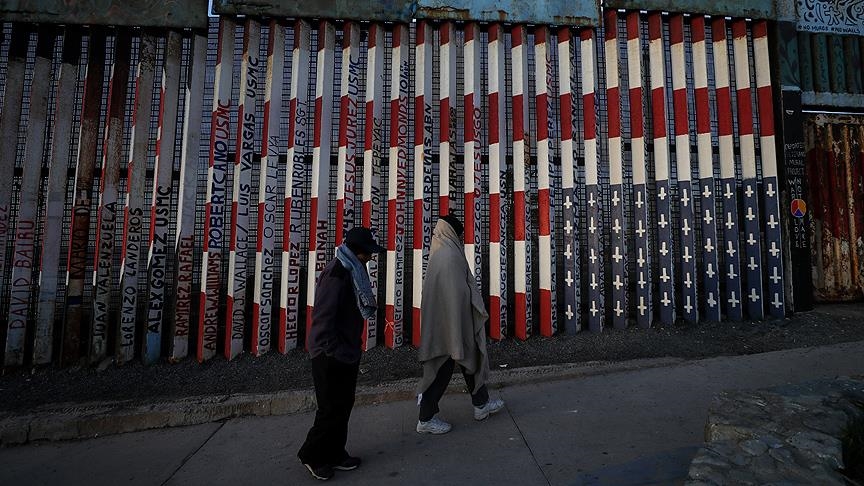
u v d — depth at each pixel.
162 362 4.56
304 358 4.59
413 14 5.04
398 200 4.96
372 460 2.82
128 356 4.55
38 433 3.40
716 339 4.80
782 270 5.38
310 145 5.01
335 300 2.66
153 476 2.81
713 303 5.29
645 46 5.51
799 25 5.89
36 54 4.73
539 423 3.16
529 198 5.16
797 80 5.69
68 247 4.70
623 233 5.20
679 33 5.42
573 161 5.13
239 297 4.69
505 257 5.07
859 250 5.82
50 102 4.79
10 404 3.80
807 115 5.89
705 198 5.38
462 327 3.05
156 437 3.38
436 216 5.09
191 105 4.78
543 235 5.08
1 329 4.52
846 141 5.92
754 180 5.41
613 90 5.32
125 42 4.83
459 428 3.18
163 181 4.70
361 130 5.07
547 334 5.00
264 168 4.82
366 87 5.11
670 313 5.18
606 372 4.04
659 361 4.21
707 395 3.43
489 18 5.12
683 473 2.38
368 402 3.74
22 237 4.58
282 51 5.02
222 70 4.85
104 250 4.60
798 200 5.54
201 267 4.73
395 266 4.88
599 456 2.66
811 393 2.43
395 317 4.84
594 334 5.00
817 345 4.53
